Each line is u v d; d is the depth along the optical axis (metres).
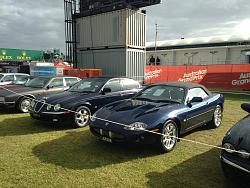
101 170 4.35
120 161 4.74
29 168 4.37
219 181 4.02
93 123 5.38
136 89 8.48
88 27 15.95
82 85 8.06
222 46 33.03
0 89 9.52
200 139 6.18
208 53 34.34
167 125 5.25
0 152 5.09
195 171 4.37
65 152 5.14
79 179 4.01
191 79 19.19
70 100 7.01
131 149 5.35
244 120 4.20
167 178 4.11
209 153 5.21
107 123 5.16
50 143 5.69
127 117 5.16
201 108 6.32
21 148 5.34
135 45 14.53
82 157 4.90
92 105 7.28
